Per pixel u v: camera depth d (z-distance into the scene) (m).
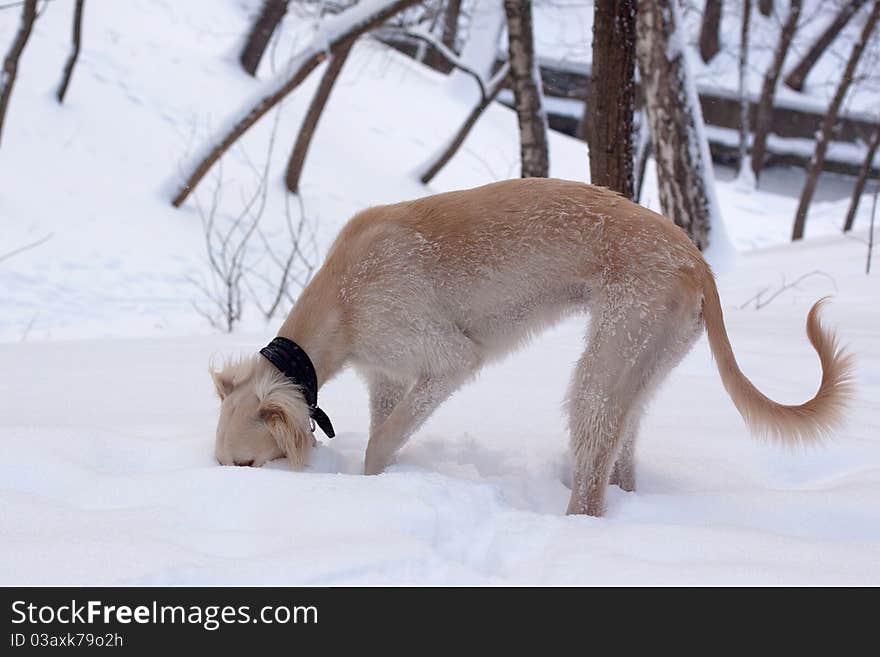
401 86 22.45
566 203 3.71
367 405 4.80
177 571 2.52
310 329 3.85
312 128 15.86
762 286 8.92
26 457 3.35
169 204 14.71
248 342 6.79
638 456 3.99
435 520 3.00
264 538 2.79
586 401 3.49
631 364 3.48
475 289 3.75
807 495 3.39
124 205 14.23
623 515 3.42
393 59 23.50
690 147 9.92
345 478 3.29
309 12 20.14
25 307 11.27
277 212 15.70
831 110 17.78
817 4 27.66
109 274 12.54
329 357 3.90
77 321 11.10
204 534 2.81
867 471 3.74
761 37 28.02
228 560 2.61
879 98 27.91
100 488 3.23
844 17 26.56
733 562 2.75
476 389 5.03
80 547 2.65
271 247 14.70
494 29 22.59
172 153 15.93
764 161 27.98
